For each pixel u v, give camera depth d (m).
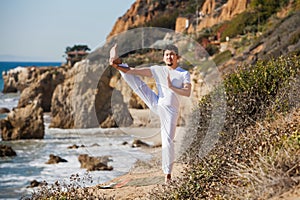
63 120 29.89
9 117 26.94
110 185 6.81
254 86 7.62
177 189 5.46
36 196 6.14
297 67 7.98
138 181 6.73
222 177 5.49
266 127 6.11
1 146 21.05
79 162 17.52
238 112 7.17
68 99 29.38
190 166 6.28
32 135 26.62
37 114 26.95
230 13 53.09
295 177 4.38
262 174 4.61
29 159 19.80
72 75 31.14
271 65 7.98
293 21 24.20
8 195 13.55
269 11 37.38
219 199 4.88
